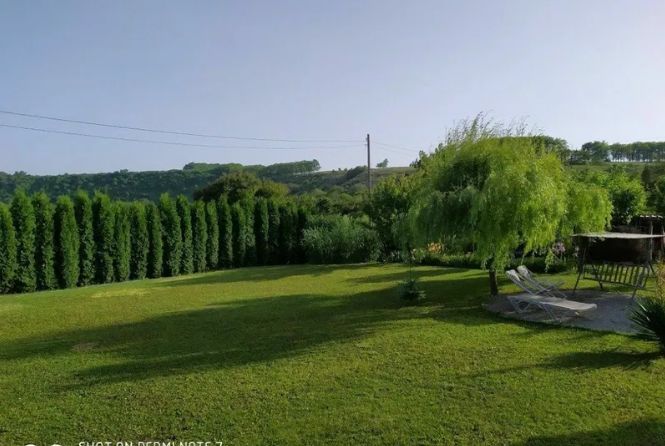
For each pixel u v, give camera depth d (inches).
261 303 432.5
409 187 793.6
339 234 837.8
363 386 212.5
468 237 377.1
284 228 937.5
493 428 169.0
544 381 210.8
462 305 388.5
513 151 381.4
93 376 238.4
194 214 819.4
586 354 247.3
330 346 278.4
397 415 181.6
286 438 166.9
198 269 818.8
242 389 213.5
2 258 587.2
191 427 177.9
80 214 666.8
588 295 405.4
